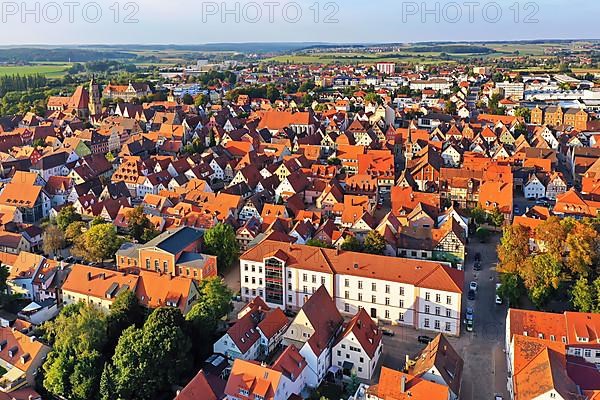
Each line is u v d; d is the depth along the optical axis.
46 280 152.25
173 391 117.00
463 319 139.50
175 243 160.50
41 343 124.62
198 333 125.06
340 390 115.25
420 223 184.38
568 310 139.62
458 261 164.62
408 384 101.81
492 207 197.38
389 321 138.12
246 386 104.69
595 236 148.12
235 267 170.75
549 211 195.62
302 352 115.44
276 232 164.00
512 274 143.38
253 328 126.31
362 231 182.75
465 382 115.75
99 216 196.50
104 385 112.62
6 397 114.31
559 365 105.75
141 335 117.19
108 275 146.62
